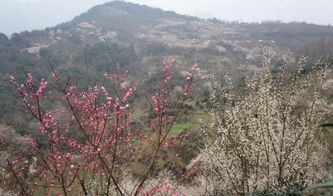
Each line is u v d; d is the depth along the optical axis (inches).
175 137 203.2
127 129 187.8
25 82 160.2
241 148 285.3
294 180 295.3
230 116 286.8
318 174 338.3
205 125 318.0
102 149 179.0
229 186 314.0
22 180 182.4
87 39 4347.9
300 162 301.0
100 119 179.0
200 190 362.0
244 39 5339.6
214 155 301.6
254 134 293.0
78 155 178.7
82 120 180.9
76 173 159.0
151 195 201.8
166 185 217.0
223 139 289.7
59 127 177.9
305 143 303.1
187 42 4923.7
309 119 293.7
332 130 339.0
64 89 162.9
